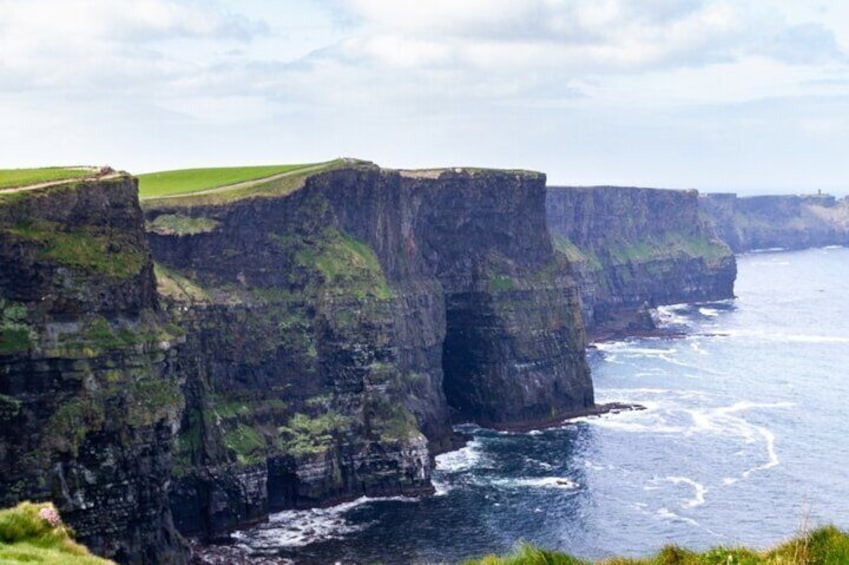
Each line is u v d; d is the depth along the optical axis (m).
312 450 131.25
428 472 138.12
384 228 168.25
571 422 182.38
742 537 111.12
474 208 192.12
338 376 140.38
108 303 98.69
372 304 145.38
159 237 133.25
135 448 96.25
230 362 131.38
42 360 91.69
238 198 141.88
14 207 94.88
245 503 121.75
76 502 91.44
